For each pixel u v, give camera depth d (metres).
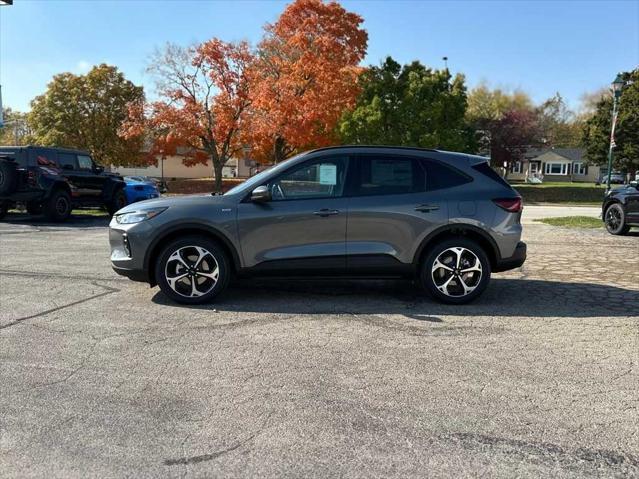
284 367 3.97
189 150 38.91
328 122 26.16
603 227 14.18
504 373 3.88
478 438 2.98
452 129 31.34
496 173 5.91
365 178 5.68
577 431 3.07
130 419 3.17
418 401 3.42
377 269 5.64
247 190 5.68
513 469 2.69
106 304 5.74
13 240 10.94
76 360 4.10
